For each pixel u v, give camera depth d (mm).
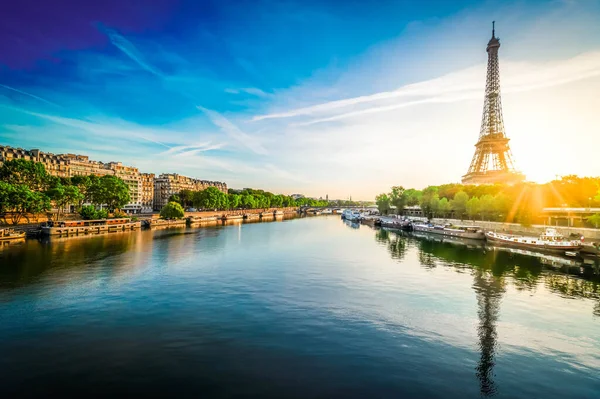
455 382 26828
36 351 31078
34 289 51062
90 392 25016
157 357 30031
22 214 127562
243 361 29438
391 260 76938
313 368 28453
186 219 190500
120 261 73250
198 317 39531
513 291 51594
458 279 58844
